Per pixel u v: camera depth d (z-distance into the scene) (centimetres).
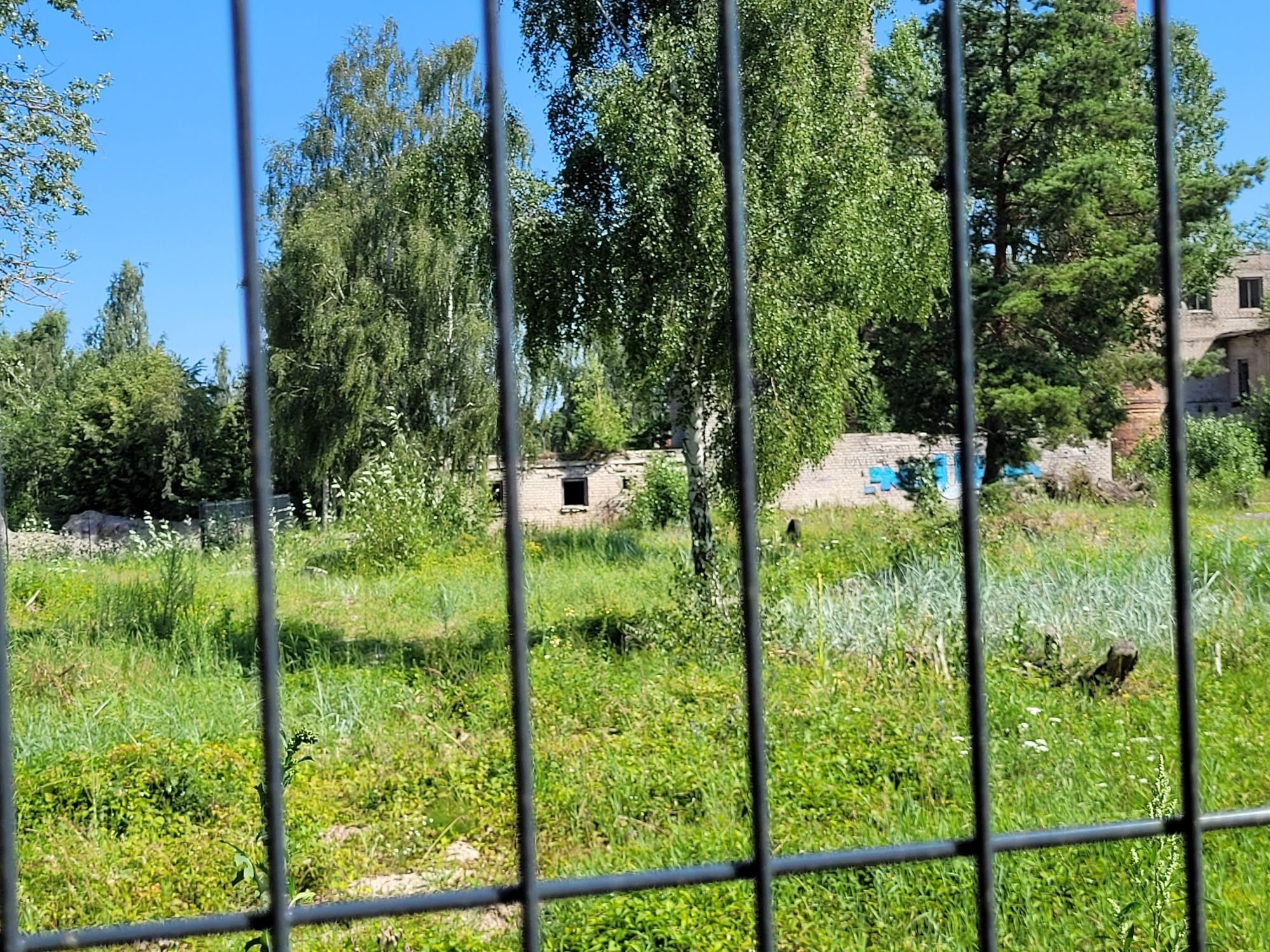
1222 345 4312
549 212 1240
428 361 3116
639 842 561
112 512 4056
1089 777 603
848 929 457
